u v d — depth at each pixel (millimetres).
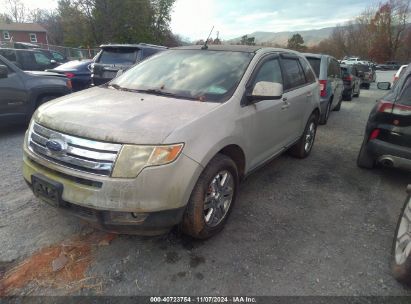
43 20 63688
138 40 31438
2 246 2771
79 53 28703
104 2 28781
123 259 2688
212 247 2895
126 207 2332
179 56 3930
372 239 3145
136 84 3611
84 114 2641
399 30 64875
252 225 3289
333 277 2600
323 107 8047
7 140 5895
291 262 2752
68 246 2812
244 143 3221
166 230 2586
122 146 2324
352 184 4422
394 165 4070
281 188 4215
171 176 2387
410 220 2623
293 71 4645
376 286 2527
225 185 3023
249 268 2654
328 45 81875
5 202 3498
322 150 6039
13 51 12750
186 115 2701
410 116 3850
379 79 28797
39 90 6406
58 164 2482
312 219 3467
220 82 3314
